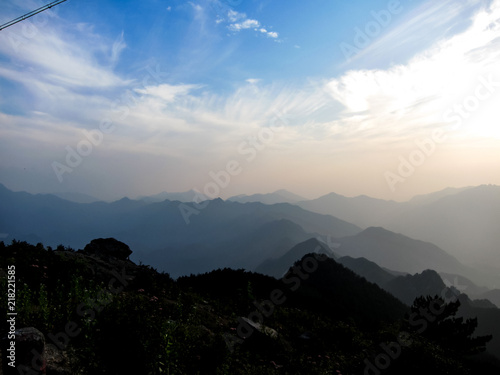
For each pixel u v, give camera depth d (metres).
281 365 8.49
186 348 6.56
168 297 11.23
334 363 10.00
